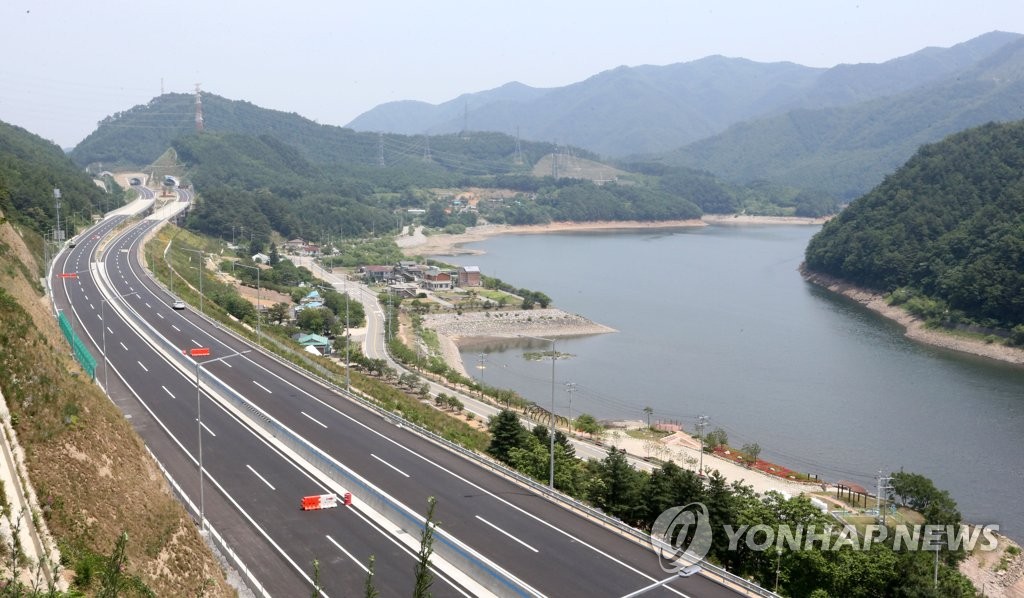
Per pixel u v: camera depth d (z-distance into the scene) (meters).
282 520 53.75
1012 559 71.50
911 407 119.56
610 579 46.72
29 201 165.38
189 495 56.81
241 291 166.88
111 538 41.00
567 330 174.00
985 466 95.88
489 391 116.00
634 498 62.19
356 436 71.31
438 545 49.84
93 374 76.81
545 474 67.62
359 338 150.75
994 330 159.38
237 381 86.56
